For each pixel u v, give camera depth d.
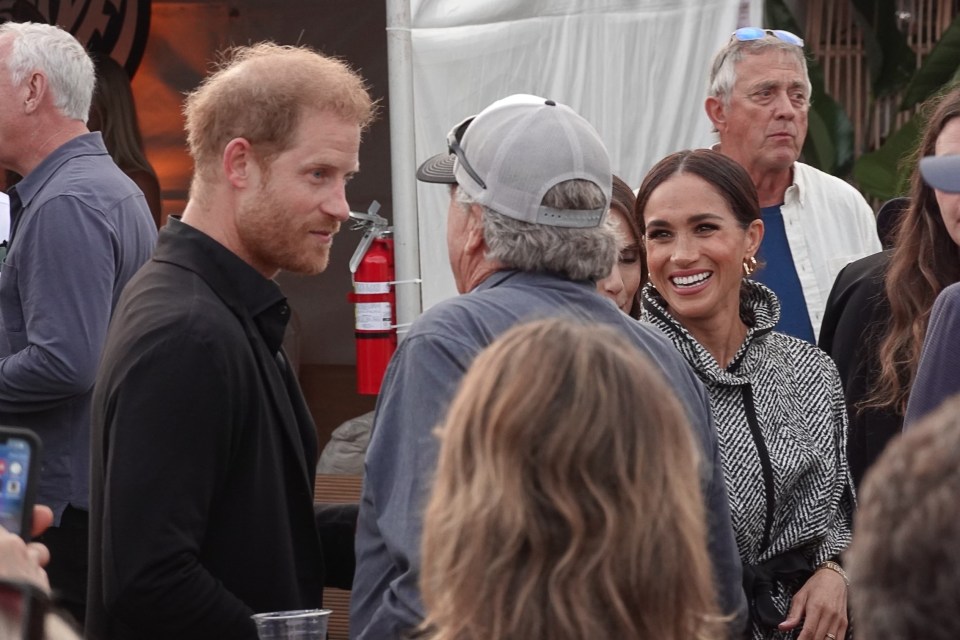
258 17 11.32
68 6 11.59
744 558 4.57
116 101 9.29
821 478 4.66
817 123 9.54
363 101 4.32
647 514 2.20
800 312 6.86
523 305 3.43
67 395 5.46
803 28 9.61
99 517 4.01
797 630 4.63
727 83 6.98
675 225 4.77
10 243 5.89
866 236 7.08
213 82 4.27
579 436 2.21
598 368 2.27
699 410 3.76
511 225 3.53
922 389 3.99
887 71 9.66
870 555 1.78
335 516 4.80
